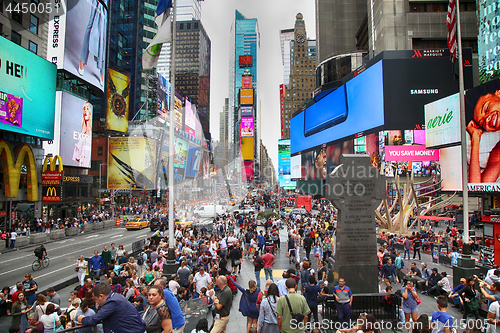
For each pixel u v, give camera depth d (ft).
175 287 32.53
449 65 164.55
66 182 151.02
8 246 89.40
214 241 53.93
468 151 97.66
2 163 111.45
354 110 195.42
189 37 534.37
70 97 150.10
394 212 132.05
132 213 190.39
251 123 453.99
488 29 132.36
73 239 102.89
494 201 95.45
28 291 35.29
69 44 146.30
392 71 165.99
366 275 33.22
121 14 297.33
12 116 107.34
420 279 43.47
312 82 584.81
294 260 59.67
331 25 327.06
